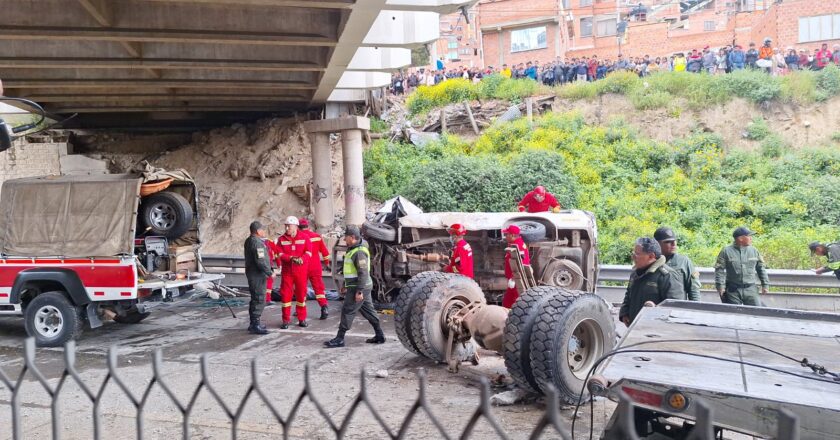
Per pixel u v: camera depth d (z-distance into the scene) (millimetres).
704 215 16672
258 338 9070
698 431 1535
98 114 21281
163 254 10234
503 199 16938
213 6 10945
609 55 41531
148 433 5344
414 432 5270
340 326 8406
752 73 21875
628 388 3178
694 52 24406
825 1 29391
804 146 19594
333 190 19609
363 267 8234
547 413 1587
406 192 17750
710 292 10555
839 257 8492
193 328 9953
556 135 19891
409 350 7336
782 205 16625
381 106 22078
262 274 9359
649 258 6102
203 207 18953
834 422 2697
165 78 15008
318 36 11398
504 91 22766
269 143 20469
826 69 21562
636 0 55031
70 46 12398
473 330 6668
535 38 37250
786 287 10648
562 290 6051
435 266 10461
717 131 20312
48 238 8992
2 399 6395
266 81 15750
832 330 4227
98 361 7984
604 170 18688
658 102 21172
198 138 22000
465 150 20422
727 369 3330
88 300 8812
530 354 5723
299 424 5496
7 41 12180
